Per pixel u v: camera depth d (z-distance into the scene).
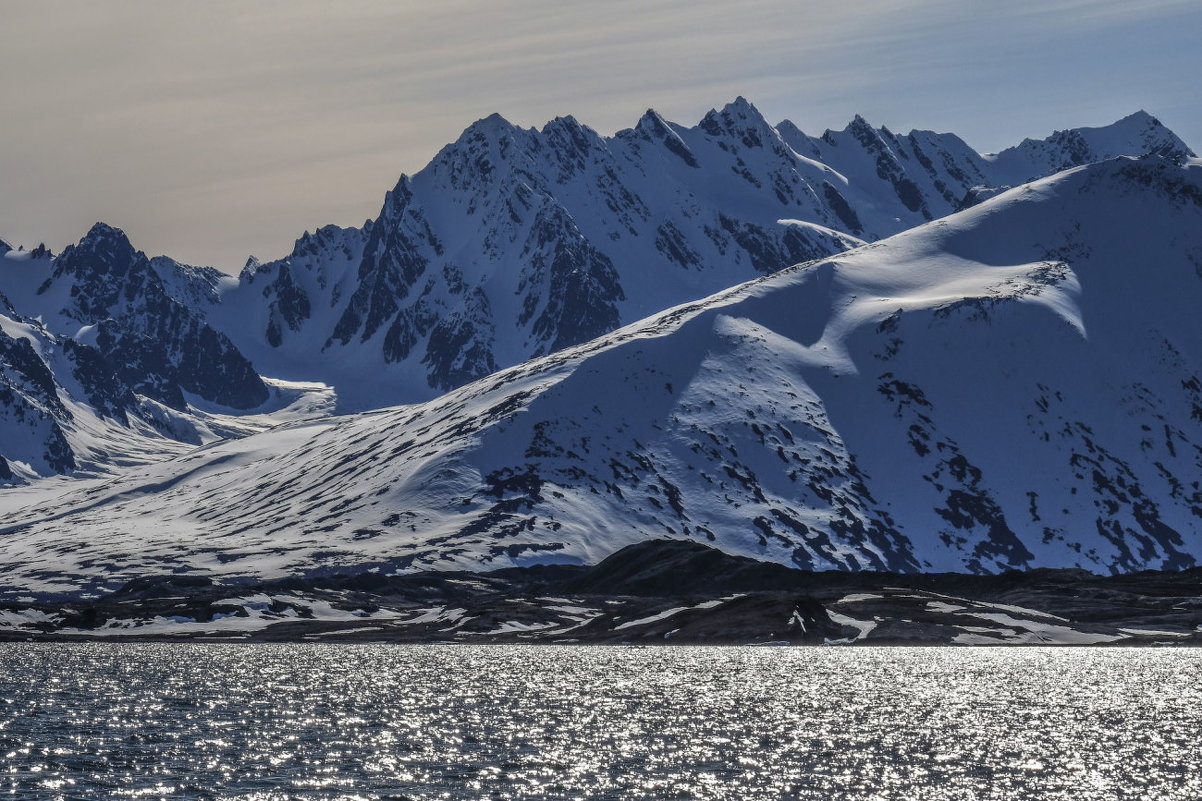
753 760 181.75
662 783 164.62
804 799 156.75
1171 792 162.50
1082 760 183.62
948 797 158.88
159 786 160.50
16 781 162.62
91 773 168.00
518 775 169.12
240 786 160.88
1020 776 171.75
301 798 154.62
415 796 156.00
